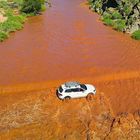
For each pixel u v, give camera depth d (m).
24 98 32.94
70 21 61.28
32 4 65.50
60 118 29.14
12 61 42.53
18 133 26.94
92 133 26.55
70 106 31.12
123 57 43.56
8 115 29.67
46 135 26.69
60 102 31.84
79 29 56.09
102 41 49.97
